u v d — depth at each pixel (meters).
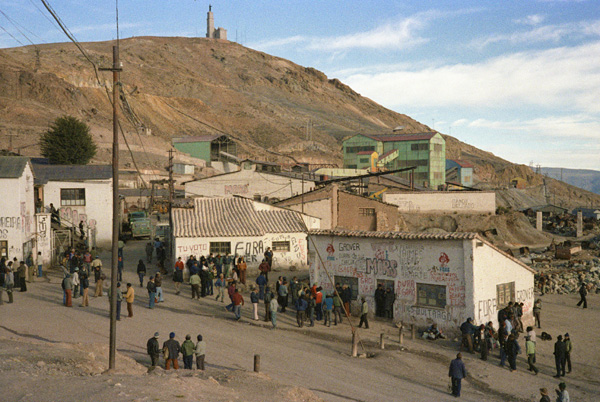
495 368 20.89
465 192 67.94
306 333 24.77
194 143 120.06
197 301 29.23
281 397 13.36
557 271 45.94
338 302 26.27
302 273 36.88
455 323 24.45
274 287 32.78
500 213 71.31
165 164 112.75
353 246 28.28
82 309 25.17
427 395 17.05
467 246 24.22
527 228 71.88
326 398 14.97
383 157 113.69
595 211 104.38
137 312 25.62
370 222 51.34
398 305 26.33
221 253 35.81
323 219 48.69
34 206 36.19
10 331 19.62
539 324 27.64
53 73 170.50
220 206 39.25
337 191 49.44
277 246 37.69
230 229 36.16
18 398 9.96
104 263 40.00
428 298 25.62
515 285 26.73
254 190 64.50
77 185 45.72
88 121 135.50
